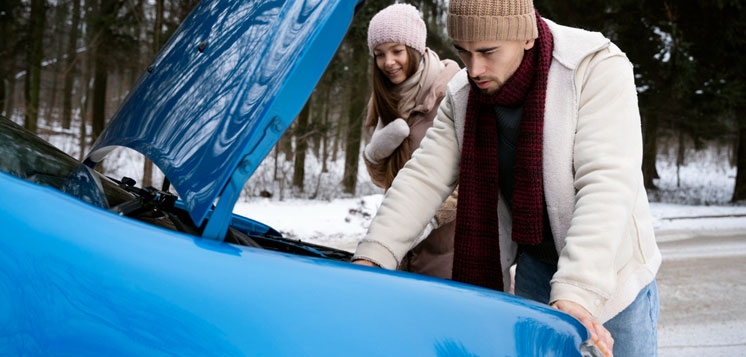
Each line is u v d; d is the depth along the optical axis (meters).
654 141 20.72
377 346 1.24
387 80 3.01
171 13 15.59
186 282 1.18
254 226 2.40
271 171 17.61
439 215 2.75
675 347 4.33
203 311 1.16
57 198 1.23
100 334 1.13
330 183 18.94
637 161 1.76
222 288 1.19
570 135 1.82
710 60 18.98
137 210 1.68
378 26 2.91
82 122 17.81
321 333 1.21
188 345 1.14
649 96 19.12
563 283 1.62
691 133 20.97
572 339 1.47
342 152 28.23
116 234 1.20
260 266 1.25
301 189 16.97
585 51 1.82
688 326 4.84
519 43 1.80
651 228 1.93
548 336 1.43
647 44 18.64
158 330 1.14
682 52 17.88
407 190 2.00
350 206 10.99
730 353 4.24
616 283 1.80
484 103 1.96
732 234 10.27
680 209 14.76
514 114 1.92
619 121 1.78
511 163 1.98
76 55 16.72
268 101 1.29
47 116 25.84
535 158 1.84
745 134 20.23
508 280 2.27
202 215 1.26
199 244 1.24
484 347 1.33
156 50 14.73
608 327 1.90
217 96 1.45
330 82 17.17
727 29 18.02
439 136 2.08
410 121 3.00
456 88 2.03
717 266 7.27
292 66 1.30
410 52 2.90
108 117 20.58
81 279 1.15
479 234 2.00
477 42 1.77
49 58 16.78
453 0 1.78
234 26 1.60
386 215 1.96
